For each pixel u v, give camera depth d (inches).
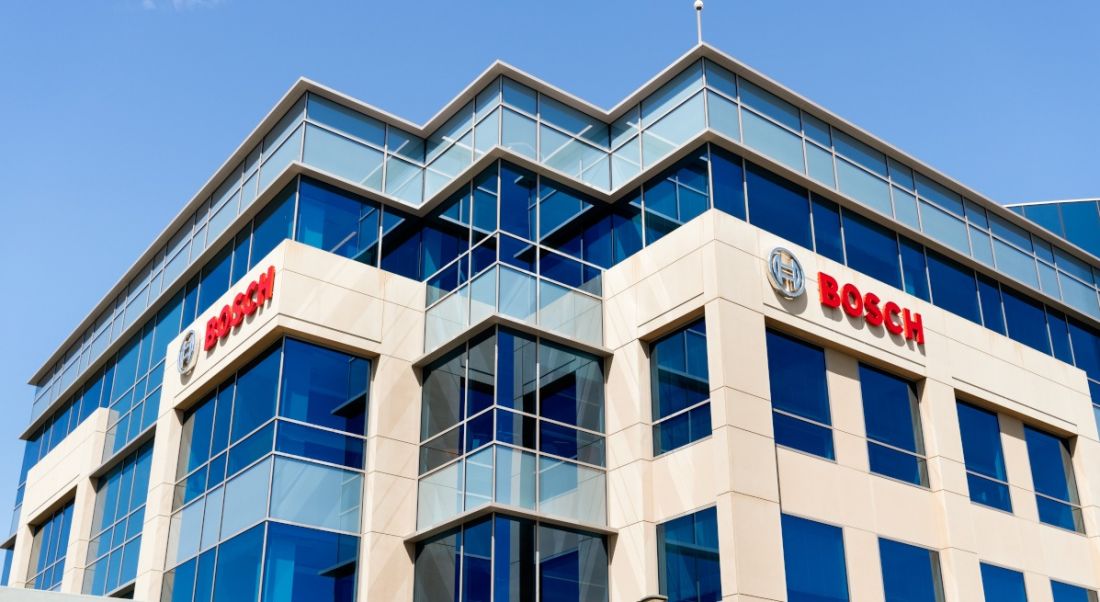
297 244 1123.3
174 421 1217.4
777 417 1021.8
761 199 1148.5
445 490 1056.8
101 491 1454.2
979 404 1242.6
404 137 1309.1
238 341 1138.7
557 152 1229.7
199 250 1389.0
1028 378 1306.6
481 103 1255.5
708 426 993.5
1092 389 1437.0
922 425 1157.7
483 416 1044.5
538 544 1004.6
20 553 1610.5
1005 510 1197.1
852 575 1008.9
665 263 1092.5
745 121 1178.0
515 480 1011.9
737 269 1047.0
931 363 1184.8
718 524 943.0
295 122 1259.8
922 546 1088.2
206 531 1095.6
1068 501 1291.8
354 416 1101.7
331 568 1026.1
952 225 1360.7
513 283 1101.7
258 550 1002.1
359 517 1064.8
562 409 1075.9
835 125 1274.6
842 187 1238.3
